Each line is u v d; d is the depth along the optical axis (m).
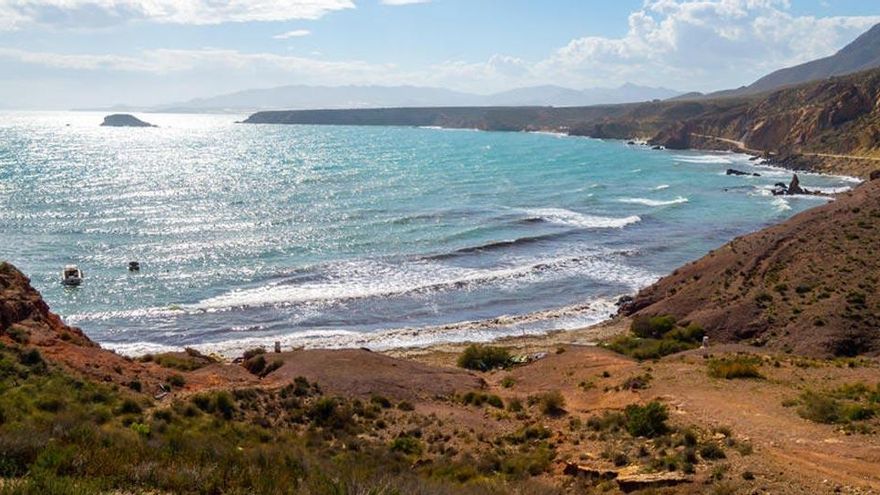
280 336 42.28
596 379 27.38
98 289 49.78
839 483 13.73
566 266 60.44
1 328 24.17
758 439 17.05
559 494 14.10
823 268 42.25
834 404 20.20
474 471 16.22
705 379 24.81
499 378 31.34
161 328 42.94
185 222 72.75
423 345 41.22
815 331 35.09
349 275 55.56
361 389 25.00
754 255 46.81
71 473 10.37
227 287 51.50
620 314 47.69
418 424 21.39
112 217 74.62
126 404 18.64
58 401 17.22
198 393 21.36
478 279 55.47
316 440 18.66
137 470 10.73
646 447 17.27
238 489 10.78
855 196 55.19
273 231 69.69
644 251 66.19
